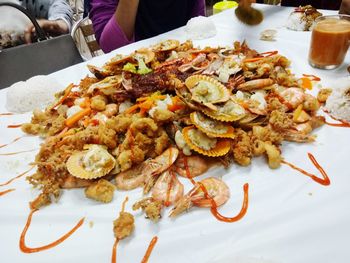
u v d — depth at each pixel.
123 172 0.38
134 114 0.44
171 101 0.44
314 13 0.71
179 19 0.92
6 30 1.03
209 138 0.38
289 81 0.50
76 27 0.92
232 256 0.28
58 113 0.50
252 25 0.76
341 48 0.53
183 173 0.37
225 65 0.52
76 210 0.34
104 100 0.49
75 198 0.35
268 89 0.48
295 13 0.72
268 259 0.27
